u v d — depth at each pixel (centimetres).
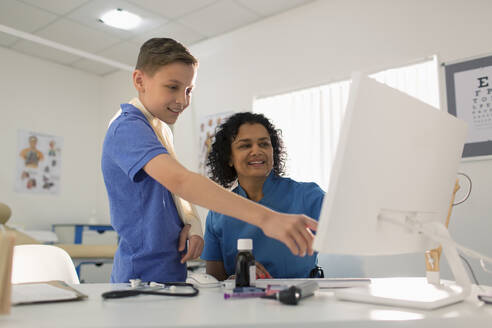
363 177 74
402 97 80
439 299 73
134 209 115
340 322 58
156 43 118
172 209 121
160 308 67
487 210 249
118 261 119
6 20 377
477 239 250
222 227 140
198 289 92
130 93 489
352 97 71
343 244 73
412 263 266
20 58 457
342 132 71
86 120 508
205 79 407
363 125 72
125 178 114
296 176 336
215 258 146
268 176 150
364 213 76
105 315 60
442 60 273
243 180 150
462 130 103
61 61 482
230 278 122
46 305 69
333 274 268
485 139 253
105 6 351
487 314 68
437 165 94
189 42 416
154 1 340
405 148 82
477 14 263
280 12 359
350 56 316
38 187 459
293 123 343
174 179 92
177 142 422
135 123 106
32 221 450
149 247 114
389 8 301
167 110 120
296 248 79
